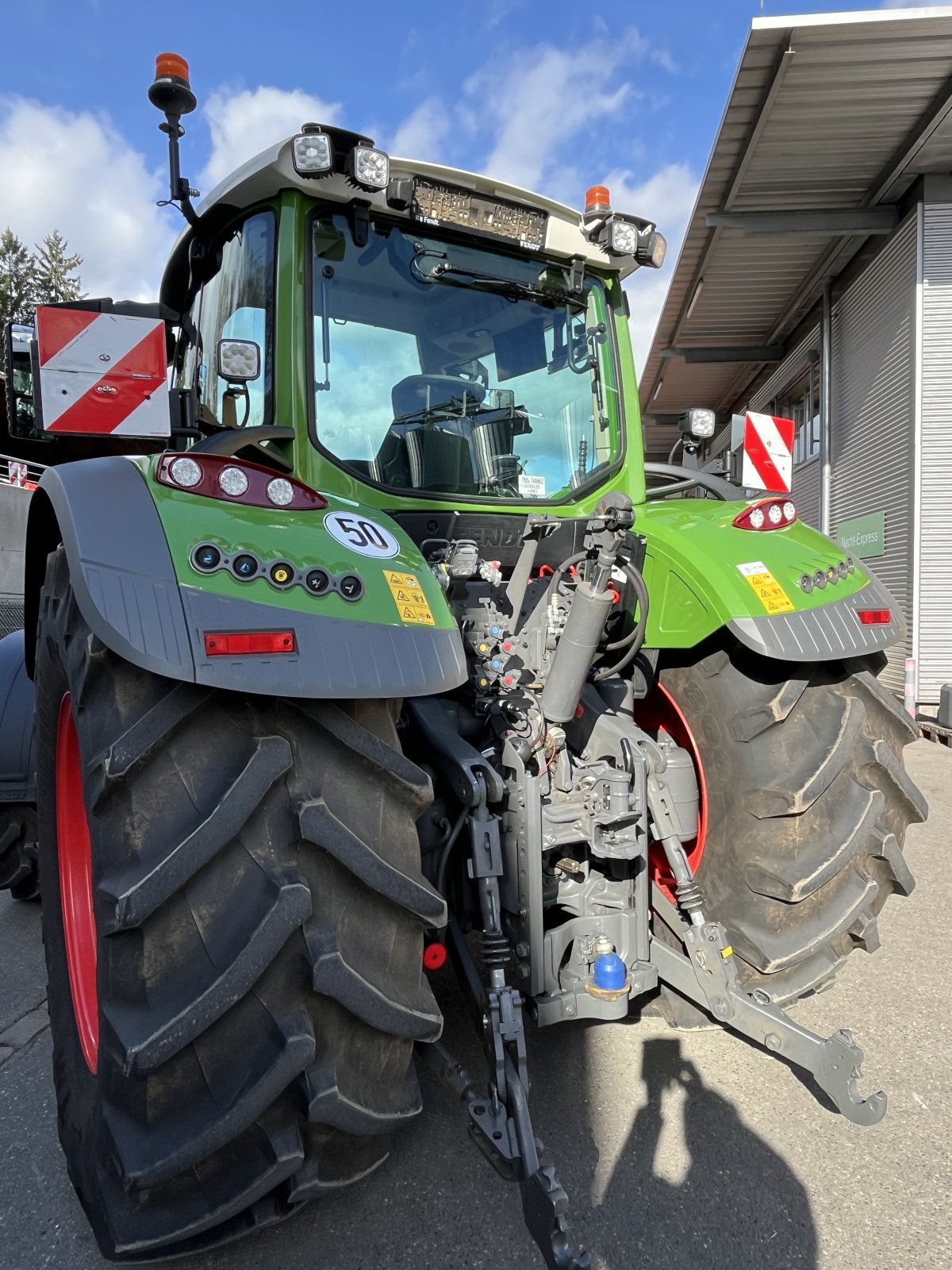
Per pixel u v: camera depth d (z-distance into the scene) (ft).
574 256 8.15
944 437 27.58
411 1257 5.04
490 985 5.35
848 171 26.43
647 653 7.48
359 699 4.73
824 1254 5.05
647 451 62.13
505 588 7.19
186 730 4.27
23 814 9.53
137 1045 3.90
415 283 7.42
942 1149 5.99
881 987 8.54
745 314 38.17
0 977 8.96
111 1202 4.39
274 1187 4.33
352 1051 4.44
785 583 6.83
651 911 7.45
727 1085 6.65
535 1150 4.65
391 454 7.20
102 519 4.47
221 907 4.13
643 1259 5.00
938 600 27.84
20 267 119.96
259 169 6.61
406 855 4.59
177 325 9.68
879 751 6.66
